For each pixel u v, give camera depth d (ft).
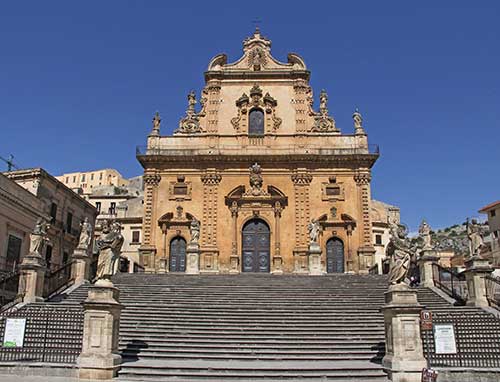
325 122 142.51
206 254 131.85
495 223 202.08
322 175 137.39
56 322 66.39
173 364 55.36
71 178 415.64
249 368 53.52
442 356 57.88
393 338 53.67
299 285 91.30
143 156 137.59
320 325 69.15
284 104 144.46
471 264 81.10
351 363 56.85
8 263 110.73
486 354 56.95
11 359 56.13
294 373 52.95
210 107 144.15
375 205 229.66
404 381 51.29
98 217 222.69
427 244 93.40
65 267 90.43
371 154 136.15
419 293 87.30
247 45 149.69
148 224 134.41
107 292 55.11
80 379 51.26
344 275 101.50
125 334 64.49
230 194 136.15
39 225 83.41
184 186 137.49
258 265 132.77
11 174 131.95
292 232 133.49
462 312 73.82
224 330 66.95
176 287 88.17
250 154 137.39
